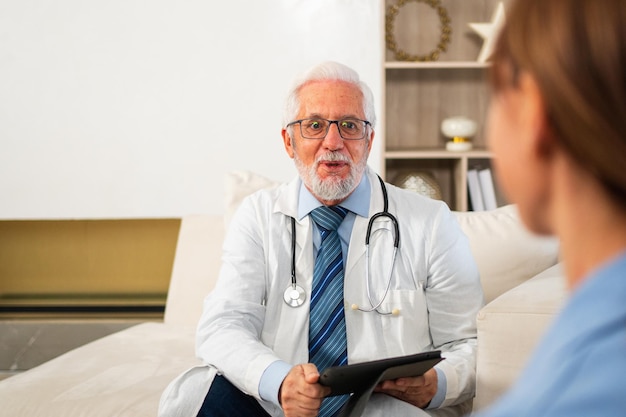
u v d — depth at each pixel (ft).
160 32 11.50
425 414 4.55
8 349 12.02
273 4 11.39
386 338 5.27
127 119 11.60
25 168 11.71
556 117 1.10
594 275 1.07
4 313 12.26
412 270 5.44
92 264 12.17
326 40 11.39
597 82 1.05
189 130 11.59
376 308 5.29
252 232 5.57
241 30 11.44
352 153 5.42
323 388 4.40
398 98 12.58
